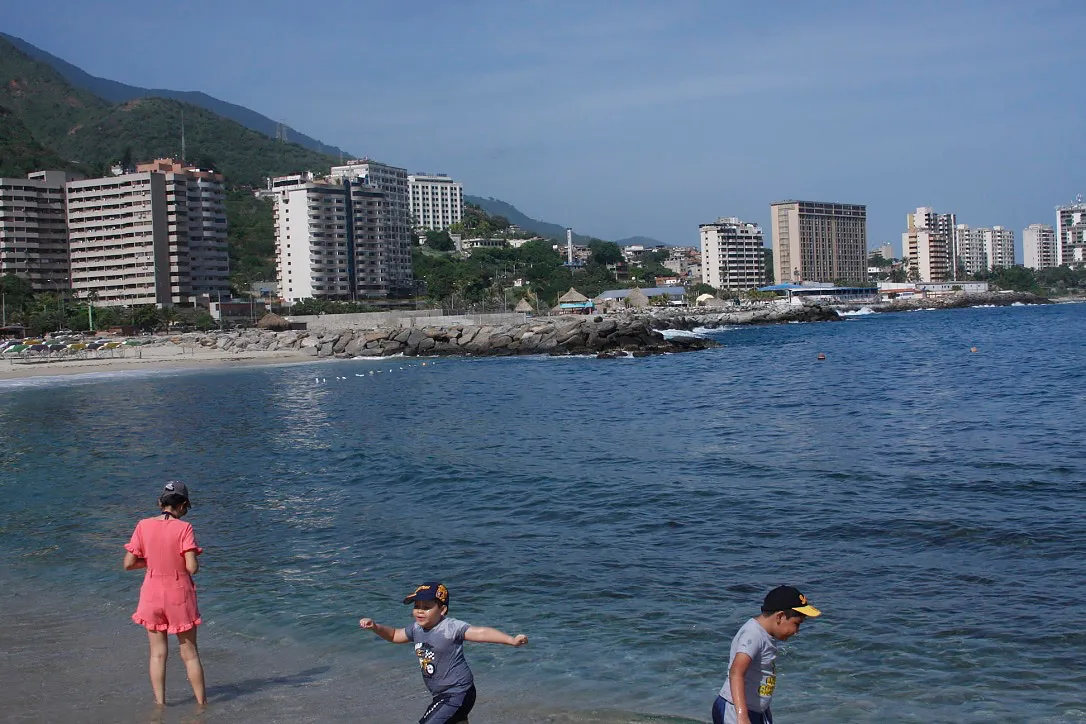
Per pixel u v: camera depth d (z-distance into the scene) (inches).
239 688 456.1
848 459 1088.2
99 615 577.0
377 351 4224.9
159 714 423.5
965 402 1684.3
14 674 476.7
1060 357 2802.7
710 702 429.1
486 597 603.2
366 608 584.4
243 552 737.6
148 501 956.0
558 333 4094.5
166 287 6983.3
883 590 591.8
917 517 776.9
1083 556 645.9
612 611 566.9
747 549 702.5
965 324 5826.8
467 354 4156.0
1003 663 470.0
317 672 476.7
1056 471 951.6
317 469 1138.0
